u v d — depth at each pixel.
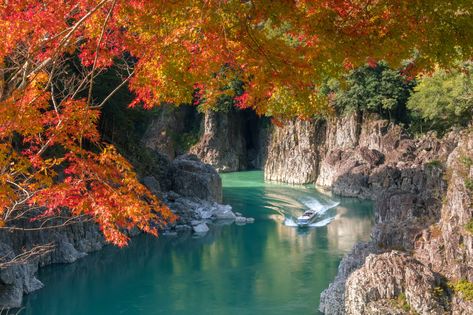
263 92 15.27
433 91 79.06
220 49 14.31
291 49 13.71
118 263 50.38
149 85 15.81
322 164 98.81
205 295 41.91
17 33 14.43
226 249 54.97
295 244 56.06
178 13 13.92
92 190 15.41
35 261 46.41
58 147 52.28
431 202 52.47
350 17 13.22
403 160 86.44
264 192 91.38
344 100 98.81
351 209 74.94
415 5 12.66
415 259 35.22
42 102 15.52
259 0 12.57
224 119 123.06
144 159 76.75
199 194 76.00
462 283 33.44
